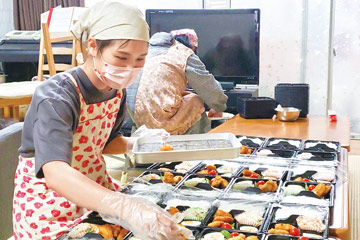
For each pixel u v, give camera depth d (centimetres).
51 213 163
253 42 490
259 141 244
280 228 140
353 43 550
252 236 133
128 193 167
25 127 151
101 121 167
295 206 154
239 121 322
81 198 126
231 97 475
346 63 557
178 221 146
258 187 172
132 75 146
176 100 356
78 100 153
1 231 229
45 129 136
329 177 182
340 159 211
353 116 566
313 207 153
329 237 136
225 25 492
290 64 548
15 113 396
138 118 359
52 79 151
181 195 165
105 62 143
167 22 500
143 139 190
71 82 152
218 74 504
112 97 168
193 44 395
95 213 149
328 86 542
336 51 557
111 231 137
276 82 555
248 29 489
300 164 199
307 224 140
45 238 162
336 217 146
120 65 143
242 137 254
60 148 134
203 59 504
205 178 182
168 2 571
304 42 538
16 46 548
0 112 441
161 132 198
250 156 212
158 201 162
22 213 166
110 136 188
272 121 321
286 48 545
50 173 130
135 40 139
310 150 223
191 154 170
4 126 328
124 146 188
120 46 139
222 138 194
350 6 543
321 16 530
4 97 342
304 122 316
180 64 357
